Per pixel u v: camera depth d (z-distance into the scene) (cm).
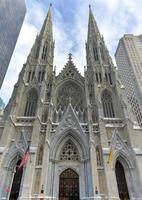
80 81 5447
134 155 3538
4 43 7669
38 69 5600
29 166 3366
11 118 4084
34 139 3778
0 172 3362
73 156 3897
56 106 4928
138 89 10294
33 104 4809
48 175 3419
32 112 4606
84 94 5112
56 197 3291
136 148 3650
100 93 4962
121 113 4425
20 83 5000
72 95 5225
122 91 4991
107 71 5647
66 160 3822
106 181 3219
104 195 3122
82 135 3962
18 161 3784
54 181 3438
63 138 4069
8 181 3394
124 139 3994
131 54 12862
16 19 9431
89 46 6850
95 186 3134
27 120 4291
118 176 3591
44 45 6631
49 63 5919
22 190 3041
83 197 3259
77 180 3609
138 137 3900
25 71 5356
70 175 3688
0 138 3931
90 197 3128
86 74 5541
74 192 3441
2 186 3241
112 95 4944
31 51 6188
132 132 3900
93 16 8338
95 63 5950
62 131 4056
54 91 5112
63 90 5381
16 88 5128
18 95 4653
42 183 3166
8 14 8206
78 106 4934
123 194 3316
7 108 4644
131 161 3566
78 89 5388
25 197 2969
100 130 3966
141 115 8981
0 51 7200
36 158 3591
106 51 6381
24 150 3694
